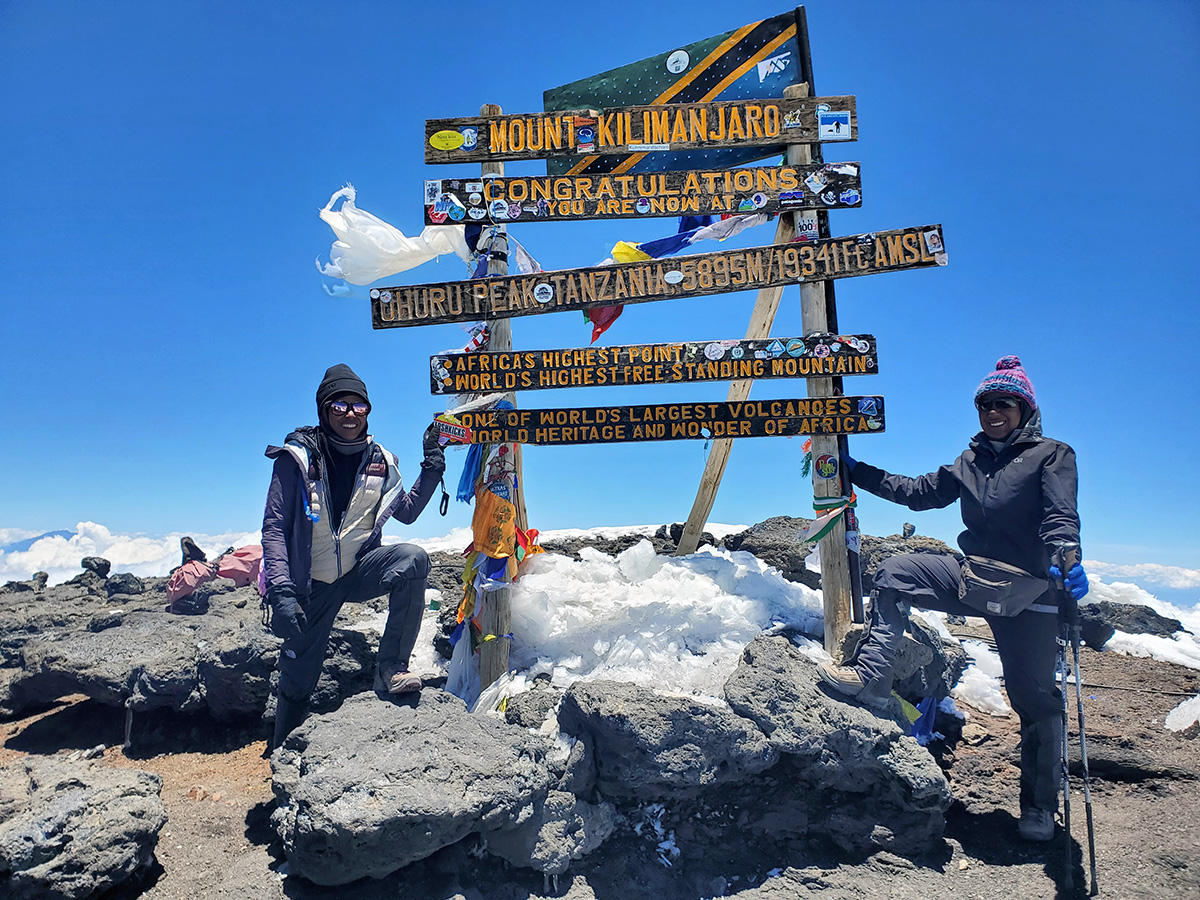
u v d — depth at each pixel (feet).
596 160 16.55
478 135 15.34
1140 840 12.83
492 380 15.05
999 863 12.59
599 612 15.28
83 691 17.70
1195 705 17.33
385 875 10.69
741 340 14.98
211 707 16.80
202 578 24.75
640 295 14.87
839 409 14.96
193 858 11.77
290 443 13.04
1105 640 22.47
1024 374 13.08
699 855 12.80
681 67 16.60
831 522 15.05
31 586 30.66
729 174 15.15
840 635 14.98
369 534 13.76
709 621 15.29
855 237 14.69
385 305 14.98
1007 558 12.87
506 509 15.10
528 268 16.02
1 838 10.14
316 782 10.68
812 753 12.78
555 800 12.08
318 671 14.29
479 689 14.94
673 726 12.33
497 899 11.39
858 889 12.05
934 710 16.11
